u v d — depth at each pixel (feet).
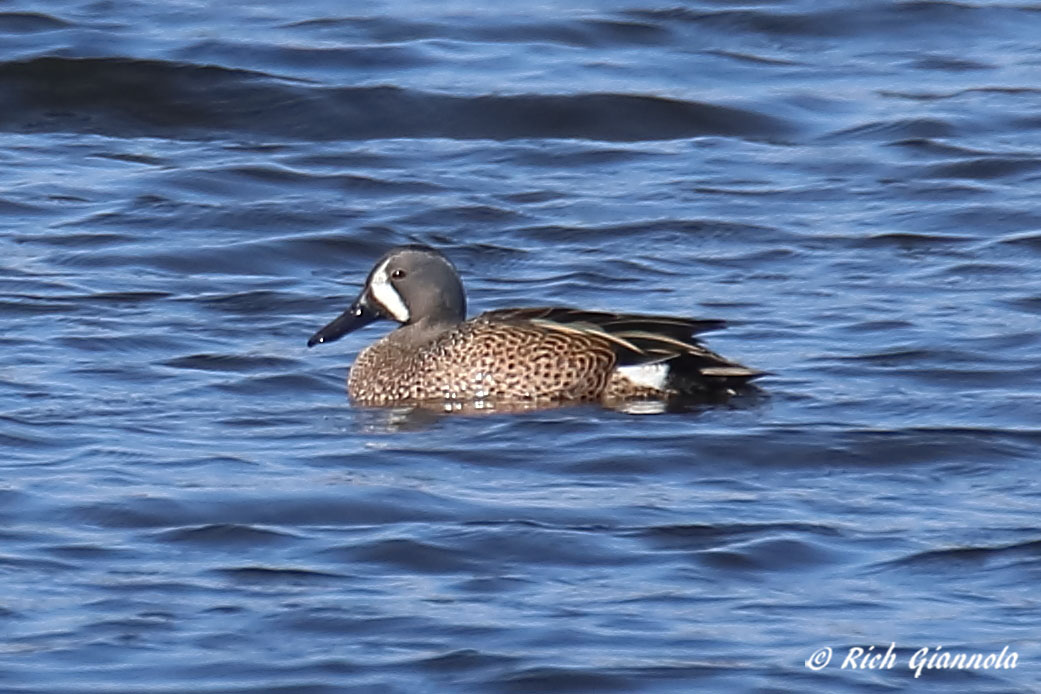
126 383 52.39
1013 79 86.38
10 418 48.52
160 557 39.60
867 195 72.84
